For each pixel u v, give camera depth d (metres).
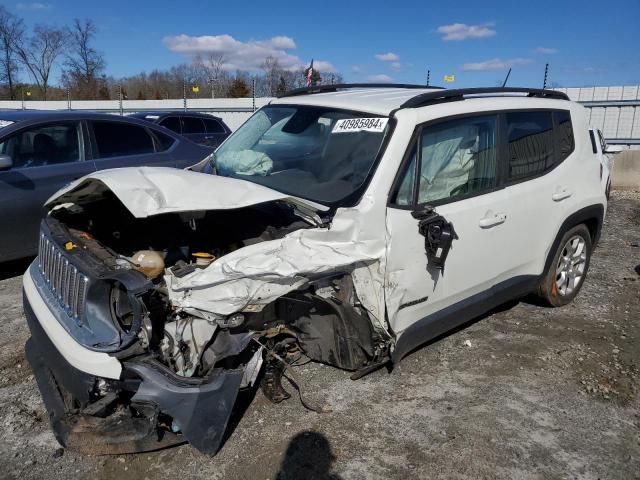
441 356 3.98
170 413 2.49
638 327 4.56
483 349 4.11
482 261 3.77
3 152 5.32
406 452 2.93
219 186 3.02
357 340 3.13
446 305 3.62
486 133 3.84
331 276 2.92
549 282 4.65
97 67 48.00
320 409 3.21
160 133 6.86
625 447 3.02
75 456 2.84
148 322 2.48
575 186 4.58
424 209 3.30
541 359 3.97
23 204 5.32
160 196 2.80
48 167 5.61
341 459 2.86
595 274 5.94
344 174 3.35
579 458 2.92
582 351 4.11
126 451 2.58
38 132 5.66
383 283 3.08
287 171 3.68
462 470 2.81
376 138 3.39
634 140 14.27
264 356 3.18
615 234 7.93
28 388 3.47
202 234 3.23
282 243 2.83
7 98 47.22
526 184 4.10
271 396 3.25
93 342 2.54
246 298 2.68
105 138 6.22
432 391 3.52
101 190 3.32
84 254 2.81
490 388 3.58
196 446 2.58
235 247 3.06
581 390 3.58
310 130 3.87
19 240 5.35
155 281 2.80
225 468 2.77
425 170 3.41
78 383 2.55
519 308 4.91
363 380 3.61
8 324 4.38
